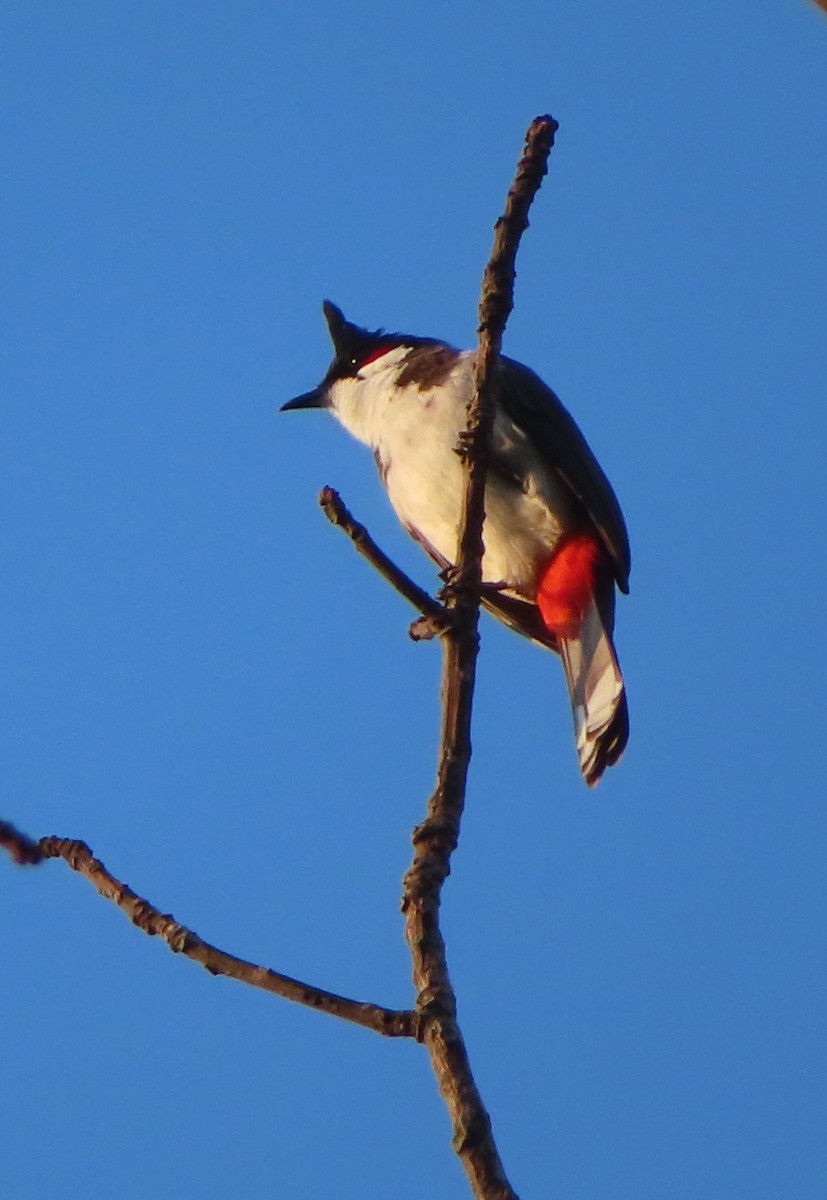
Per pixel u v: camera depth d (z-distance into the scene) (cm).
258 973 483
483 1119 440
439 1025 467
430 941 510
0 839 512
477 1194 422
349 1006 473
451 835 561
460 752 602
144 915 498
